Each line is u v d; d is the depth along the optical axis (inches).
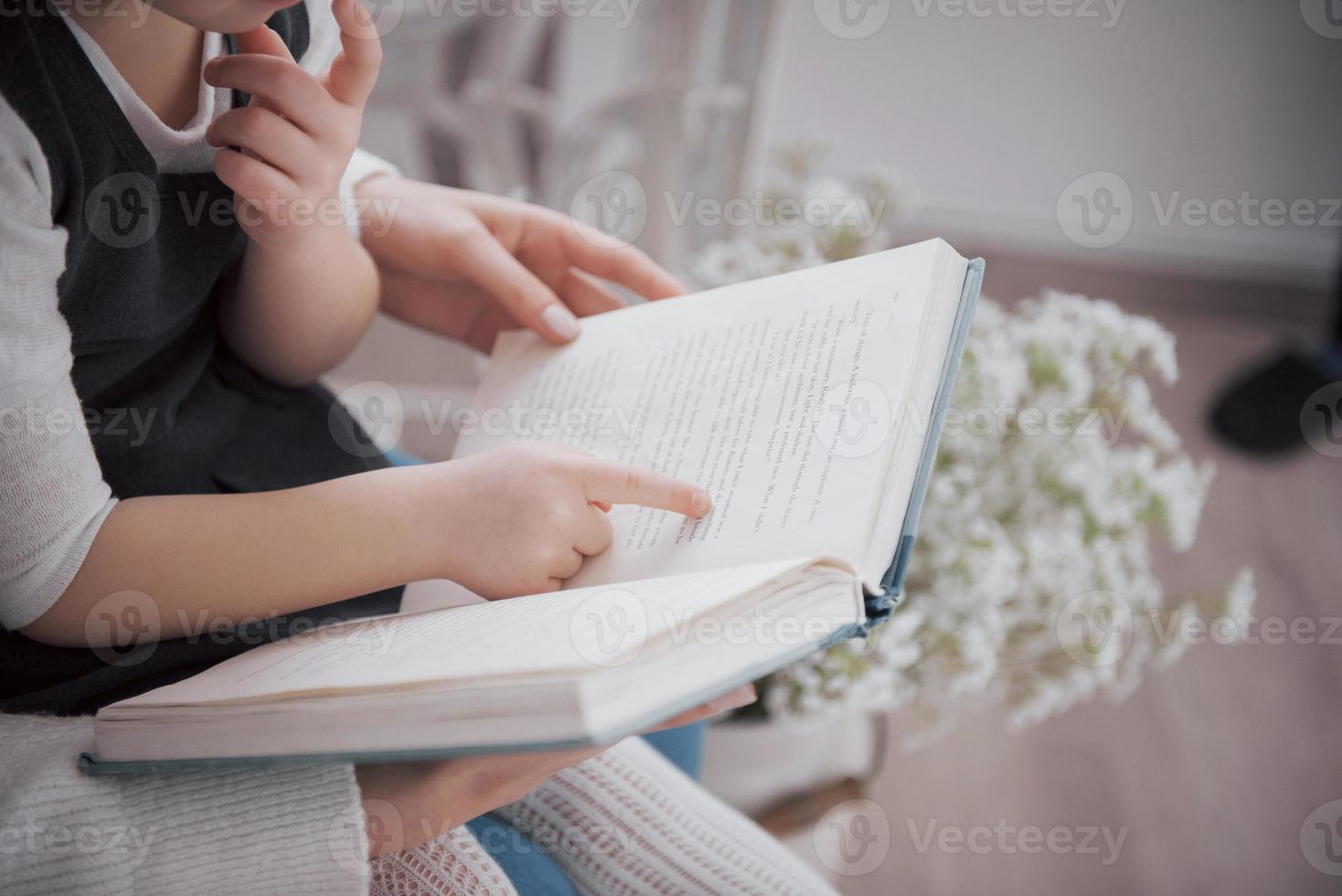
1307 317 95.6
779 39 50.2
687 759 29.3
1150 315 94.4
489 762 17.2
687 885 23.4
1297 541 71.0
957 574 30.8
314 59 23.3
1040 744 57.1
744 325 22.6
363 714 14.8
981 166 96.9
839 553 17.0
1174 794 54.7
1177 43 90.1
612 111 51.9
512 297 25.2
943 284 20.8
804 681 30.3
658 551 19.1
